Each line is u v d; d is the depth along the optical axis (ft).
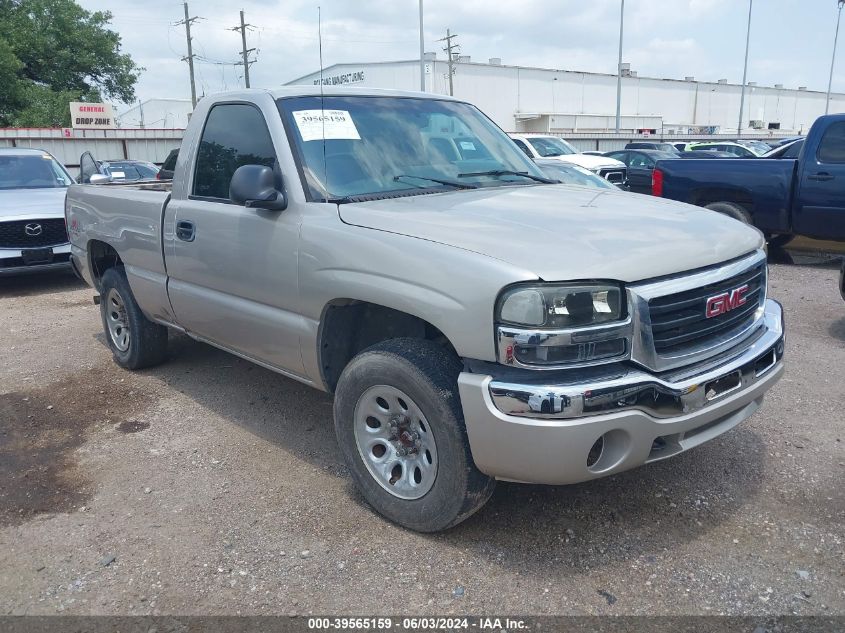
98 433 14.53
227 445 13.75
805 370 17.10
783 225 29.60
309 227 11.12
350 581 9.48
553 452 8.55
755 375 10.30
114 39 141.49
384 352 10.15
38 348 20.57
